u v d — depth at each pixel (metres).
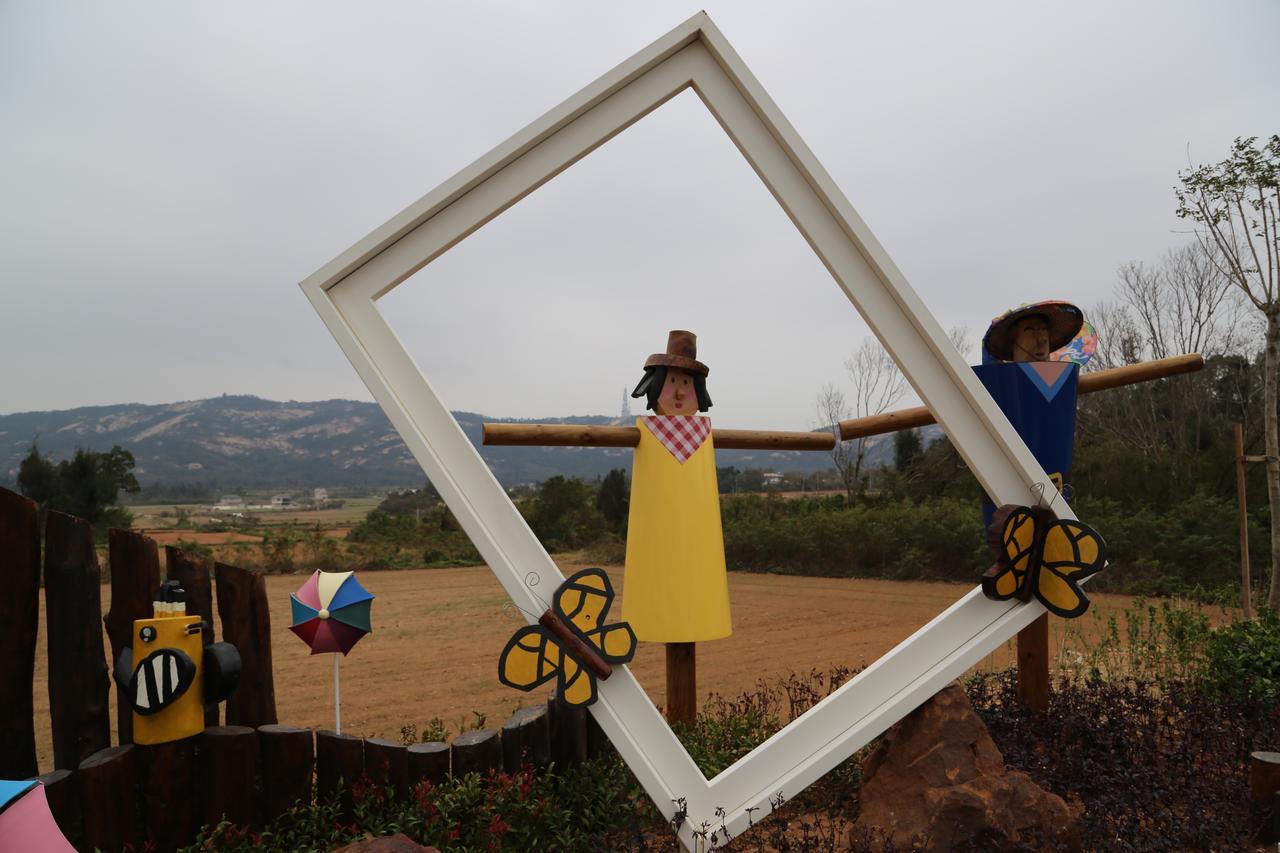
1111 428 21.08
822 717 2.91
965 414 3.00
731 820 2.75
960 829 2.98
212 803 3.29
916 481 20.09
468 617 11.11
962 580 14.20
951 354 2.88
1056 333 4.30
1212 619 8.93
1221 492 14.36
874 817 3.21
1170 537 12.33
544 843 3.30
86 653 3.31
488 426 4.35
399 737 5.50
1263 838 3.23
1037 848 2.94
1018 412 4.02
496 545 2.68
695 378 4.71
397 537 21.55
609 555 19.73
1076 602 2.92
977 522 14.42
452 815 3.35
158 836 3.16
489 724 5.80
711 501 4.60
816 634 9.27
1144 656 6.06
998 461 3.03
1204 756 3.89
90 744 3.30
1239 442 8.16
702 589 4.46
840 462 21.78
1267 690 4.81
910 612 10.89
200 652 3.31
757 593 12.91
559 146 2.79
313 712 6.28
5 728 3.14
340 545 20.62
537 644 2.67
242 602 3.71
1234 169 8.38
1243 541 8.00
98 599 3.39
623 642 2.72
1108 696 4.36
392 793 3.48
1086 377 4.43
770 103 2.78
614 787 3.71
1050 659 6.81
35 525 3.25
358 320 2.72
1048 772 3.55
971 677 5.84
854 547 15.38
